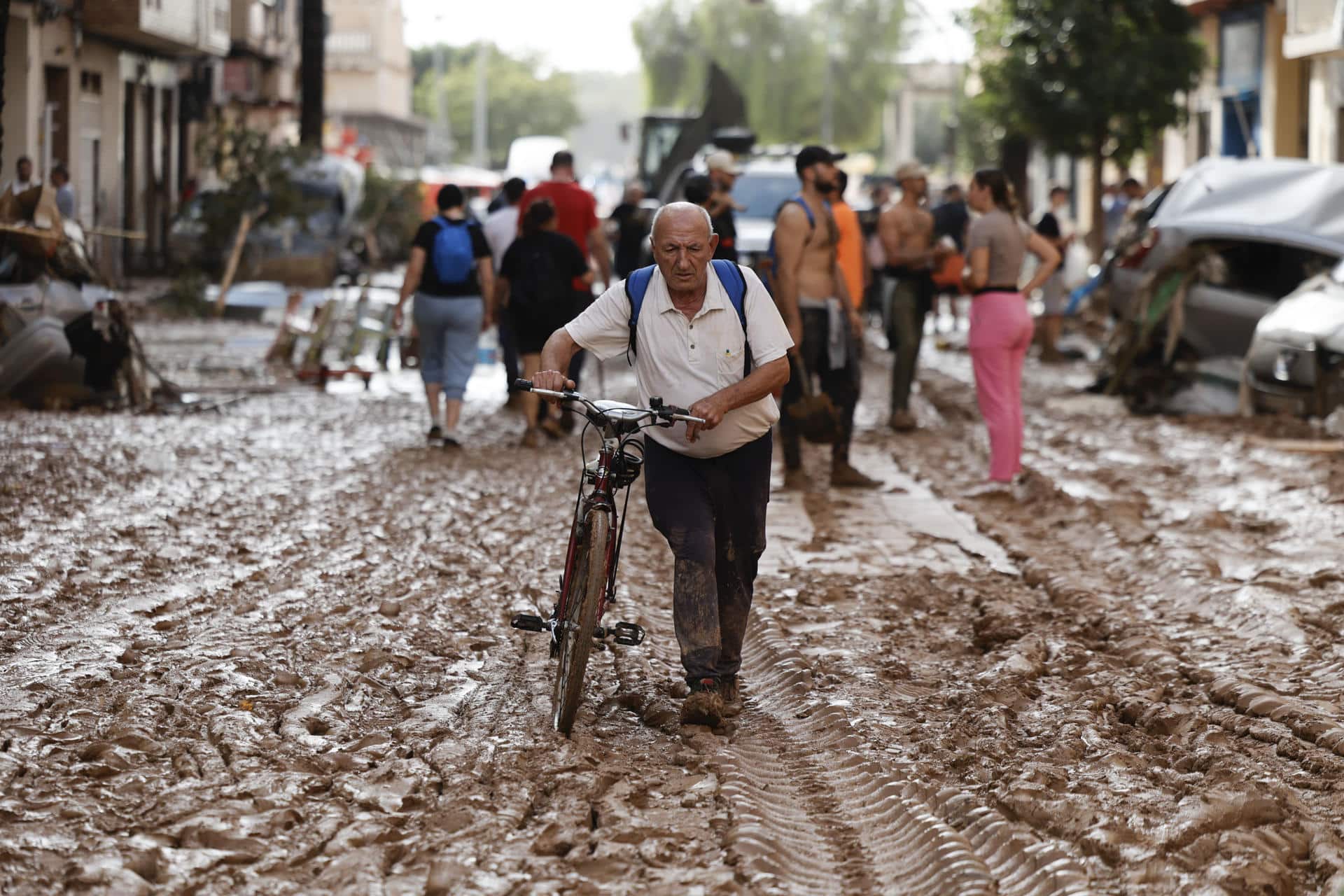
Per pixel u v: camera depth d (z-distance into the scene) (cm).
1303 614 1883
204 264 7675
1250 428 3559
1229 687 1566
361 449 3175
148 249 9388
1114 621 1852
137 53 8919
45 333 3556
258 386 4331
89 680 1534
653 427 1484
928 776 1355
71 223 3750
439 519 2442
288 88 13375
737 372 1456
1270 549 2328
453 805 1242
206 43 9181
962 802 1270
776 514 2603
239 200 7369
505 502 2623
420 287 3203
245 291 6962
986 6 7869
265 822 1195
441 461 3034
